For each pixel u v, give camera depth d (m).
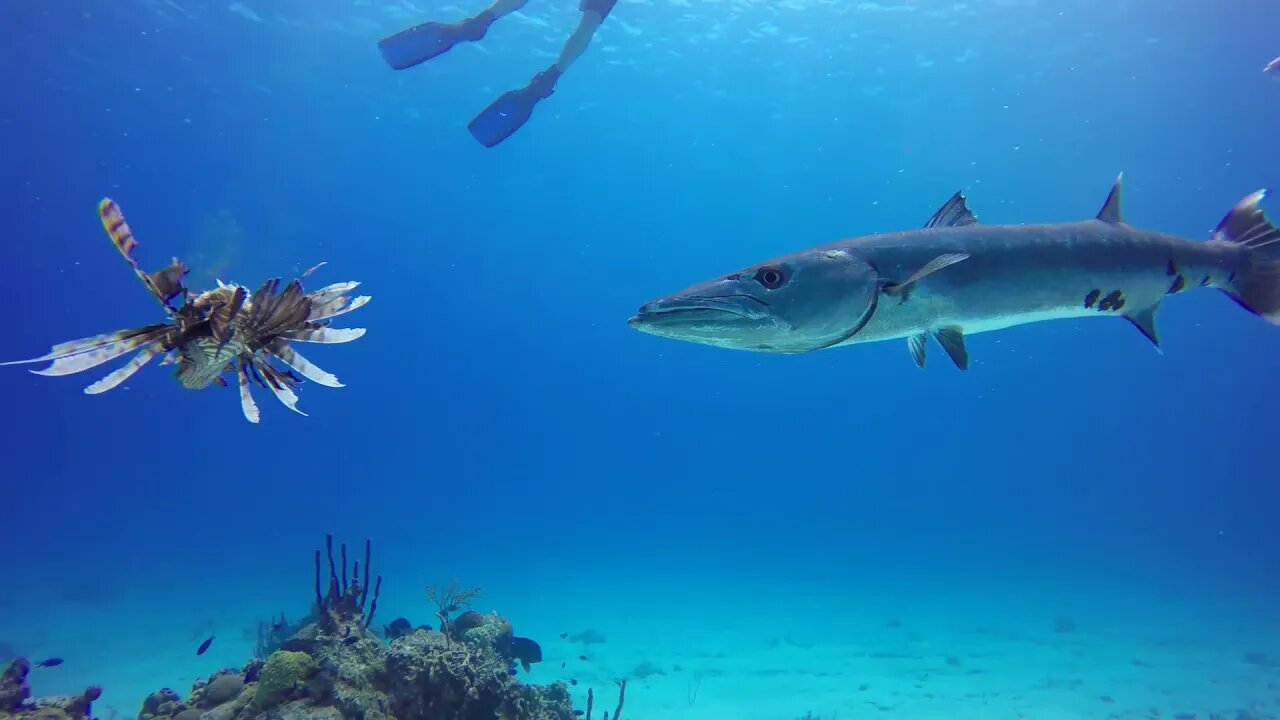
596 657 20.19
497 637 11.95
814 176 53.12
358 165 52.16
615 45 36.69
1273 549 67.75
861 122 44.25
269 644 15.80
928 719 14.39
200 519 74.50
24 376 91.69
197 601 28.91
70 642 21.47
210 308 2.19
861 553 62.53
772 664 19.58
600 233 68.44
